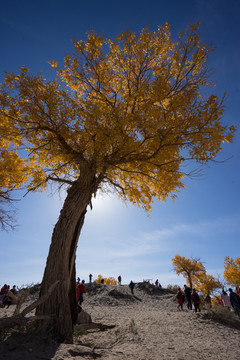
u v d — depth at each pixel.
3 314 9.82
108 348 5.50
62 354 4.02
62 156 7.87
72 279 7.36
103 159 7.38
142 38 7.78
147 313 12.72
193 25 7.32
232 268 29.73
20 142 8.08
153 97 7.32
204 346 5.96
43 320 5.26
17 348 3.87
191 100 7.32
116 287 26.17
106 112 7.00
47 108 7.47
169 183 8.70
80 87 8.69
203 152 6.88
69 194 7.50
